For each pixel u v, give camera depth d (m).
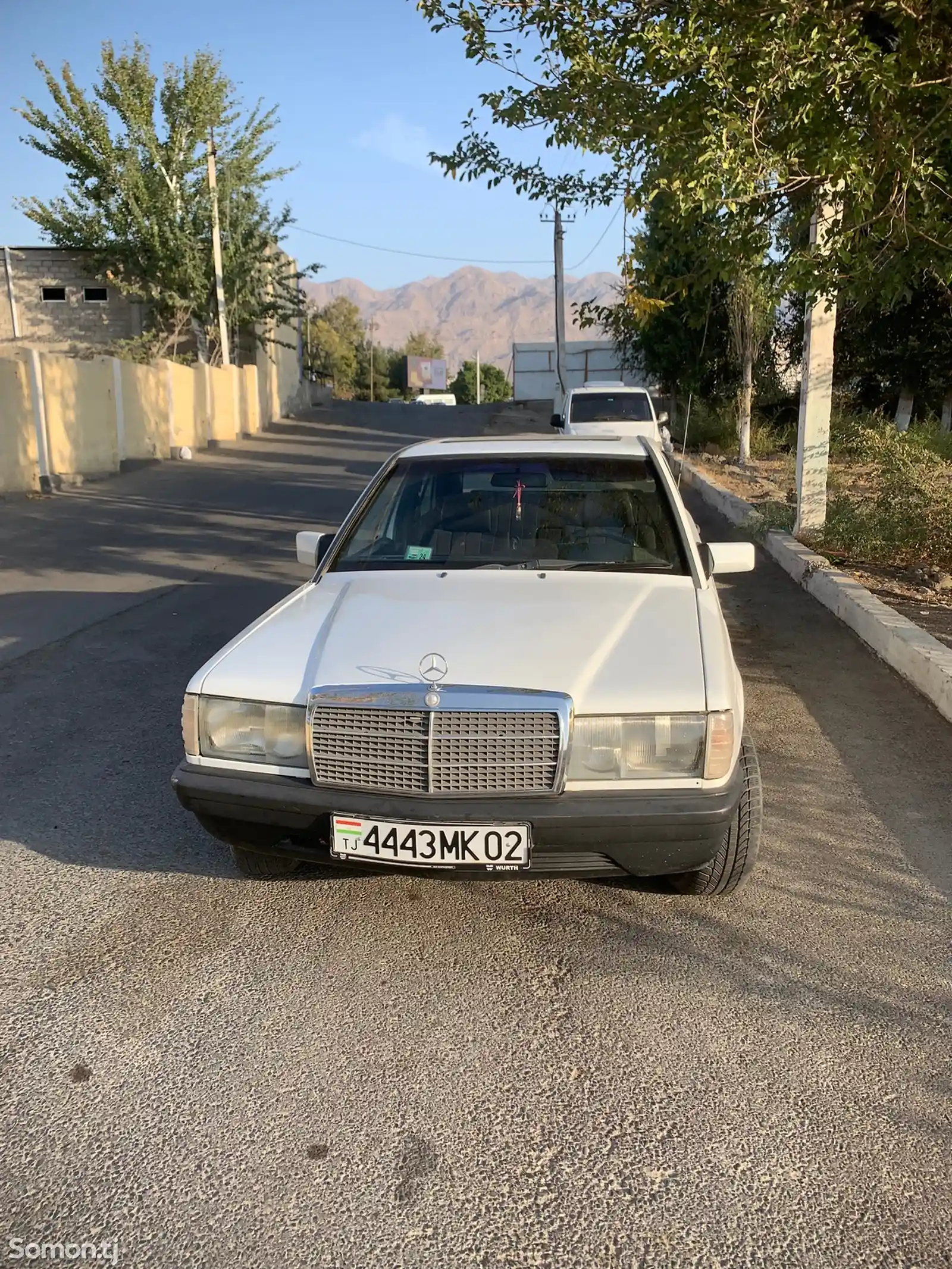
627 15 5.55
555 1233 2.14
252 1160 2.36
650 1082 2.61
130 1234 2.15
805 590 8.59
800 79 4.62
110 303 32.88
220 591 8.97
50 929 3.38
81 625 7.68
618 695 3.00
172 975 3.11
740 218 5.69
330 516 13.88
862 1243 2.11
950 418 20.41
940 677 5.45
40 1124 2.48
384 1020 2.88
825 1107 2.52
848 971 3.11
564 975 3.10
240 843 3.25
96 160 29.77
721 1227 2.15
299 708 3.09
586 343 45.59
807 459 10.09
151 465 21.16
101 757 4.98
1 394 15.24
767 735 5.16
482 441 4.85
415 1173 2.31
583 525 4.16
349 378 89.25
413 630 3.32
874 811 4.27
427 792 2.96
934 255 5.58
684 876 3.48
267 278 32.94
